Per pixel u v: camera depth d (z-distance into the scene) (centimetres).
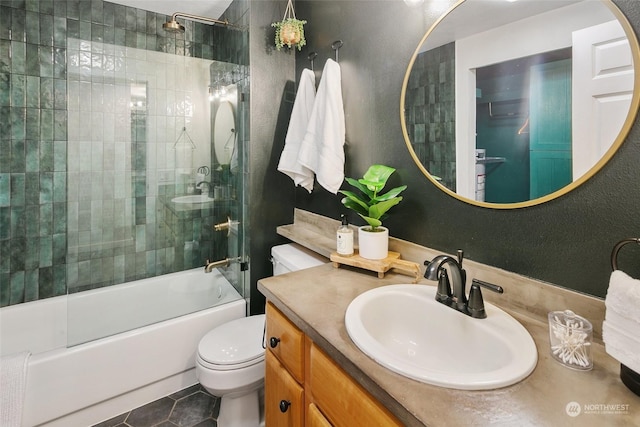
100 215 210
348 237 126
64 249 206
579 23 75
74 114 198
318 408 82
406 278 115
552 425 50
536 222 85
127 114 215
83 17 199
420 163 118
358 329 77
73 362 141
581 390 57
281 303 96
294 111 175
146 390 161
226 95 218
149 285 212
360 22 145
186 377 173
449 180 108
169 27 199
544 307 83
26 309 185
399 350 91
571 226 78
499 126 92
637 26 67
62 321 193
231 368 132
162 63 223
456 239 107
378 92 136
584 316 76
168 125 229
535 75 84
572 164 77
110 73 208
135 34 217
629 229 69
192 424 148
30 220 195
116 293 200
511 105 89
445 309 88
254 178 192
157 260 231
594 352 69
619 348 56
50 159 198
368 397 65
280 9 194
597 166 73
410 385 59
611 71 70
